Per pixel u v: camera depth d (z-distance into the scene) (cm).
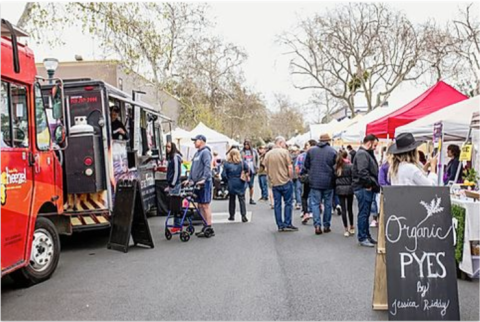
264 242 887
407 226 455
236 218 1215
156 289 588
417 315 441
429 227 456
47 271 641
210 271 673
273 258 751
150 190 1231
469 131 877
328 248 821
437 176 896
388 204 460
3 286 615
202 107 3294
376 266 496
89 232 1057
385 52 3042
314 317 481
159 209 1295
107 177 857
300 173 1104
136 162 1073
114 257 783
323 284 598
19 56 587
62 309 519
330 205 979
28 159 595
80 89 859
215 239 927
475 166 945
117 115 1005
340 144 1862
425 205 459
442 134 891
